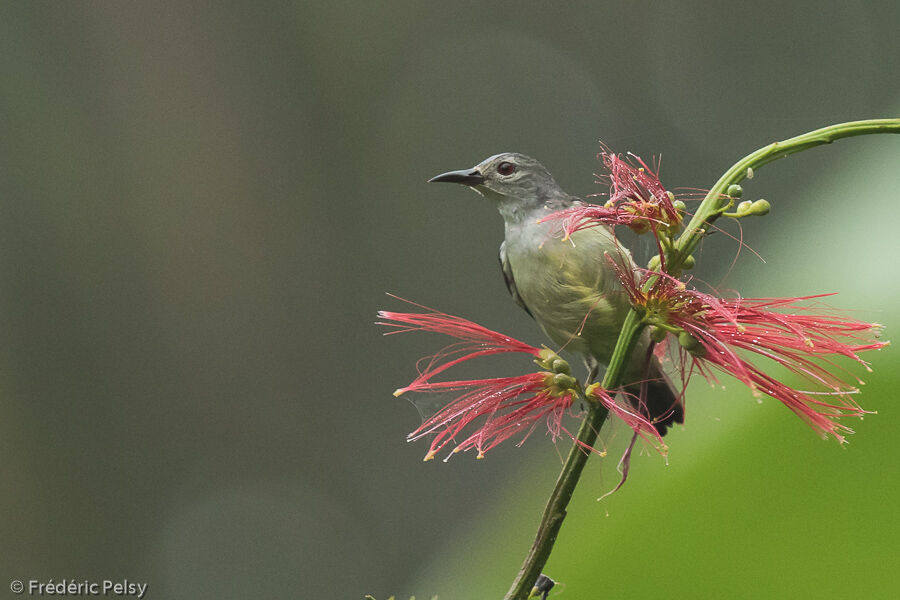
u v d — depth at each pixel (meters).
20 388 11.59
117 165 12.27
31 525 11.32
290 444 12.77
